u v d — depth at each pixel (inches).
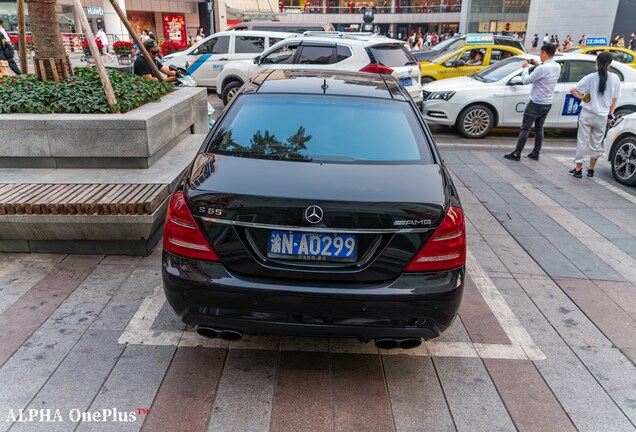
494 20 1758.1
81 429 94.7
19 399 101.3
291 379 110.3
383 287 94.1
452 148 345.7
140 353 116.3
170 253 99.5
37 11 218.7
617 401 107.9
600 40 840.3
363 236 93.4
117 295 139.7
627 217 220.5
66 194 161.6
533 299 149.2
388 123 125.0
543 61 293.4
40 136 188.2
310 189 95.3
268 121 122.6
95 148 190.5
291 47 406.9
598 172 291.1
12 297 136.9
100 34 783.1
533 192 251.8
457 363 118.2
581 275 165.6
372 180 101.0
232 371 111.9
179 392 105.0
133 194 161.9
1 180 178.7
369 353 120.3
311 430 96.9
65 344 118.2
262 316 95.6
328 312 94.4
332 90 136.5
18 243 161.3
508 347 125.1
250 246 95.0
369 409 102.8
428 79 510.3
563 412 104.2
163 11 1339.8
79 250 162.7
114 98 199.5
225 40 521.0
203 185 98.1
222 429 96.2
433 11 2217.0
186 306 98.2
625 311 144.6
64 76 231.6
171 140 226.5
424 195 97.0
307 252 94.0
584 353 124.0
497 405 105.3
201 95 282.0
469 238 192.9
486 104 373.1
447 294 96.1
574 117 377.7
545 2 1483.8
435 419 101.0
